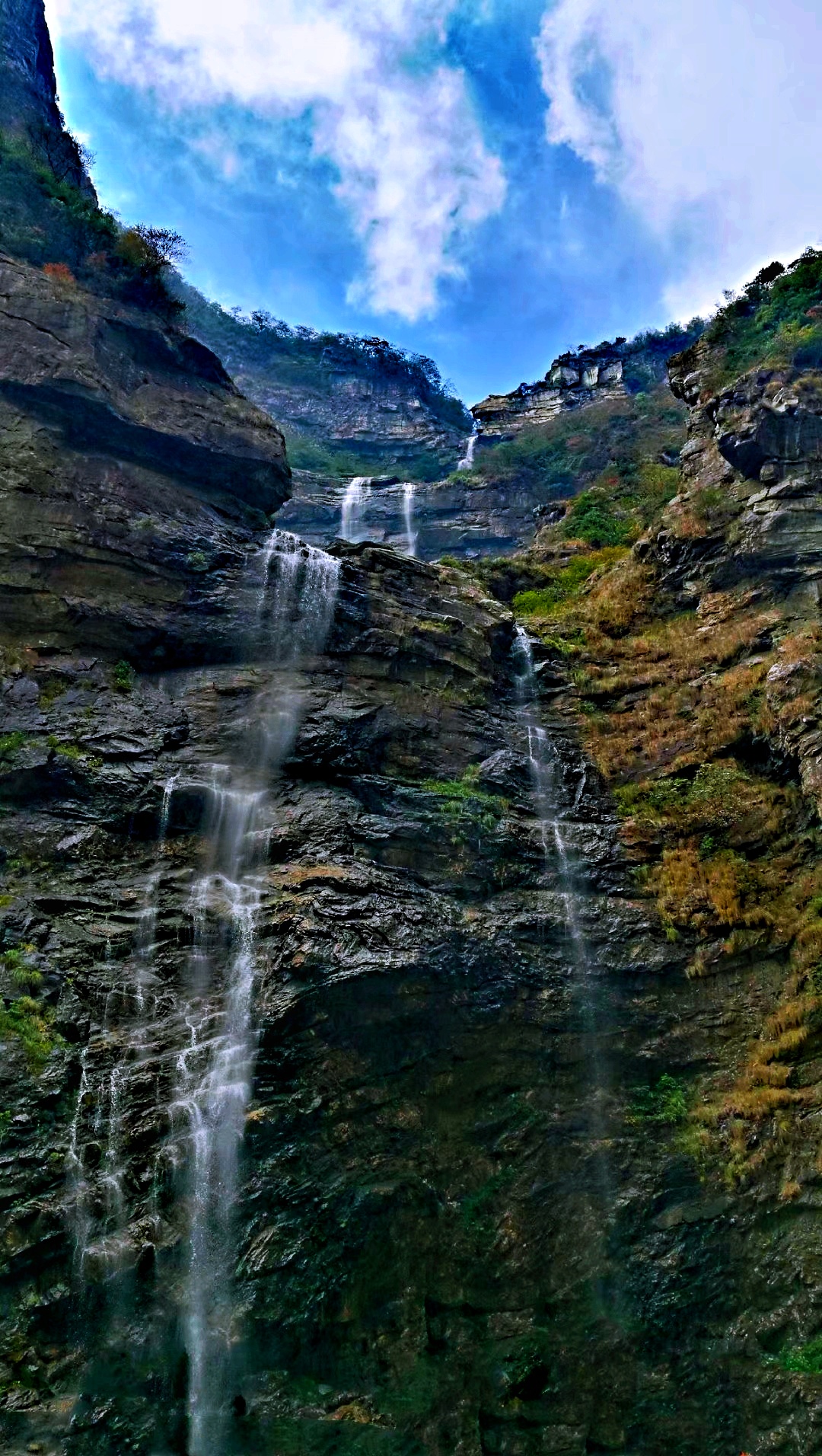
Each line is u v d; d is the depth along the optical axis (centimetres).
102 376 2227
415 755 2156
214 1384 1285
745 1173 1672
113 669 2008
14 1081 1302
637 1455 1502
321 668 2194
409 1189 1538
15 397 2109
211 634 2128
